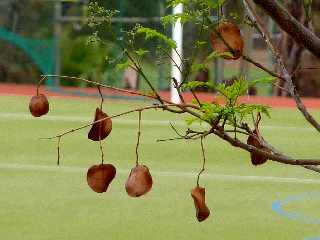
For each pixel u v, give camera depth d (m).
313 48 4.84
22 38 44.47
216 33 4.73
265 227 15.72
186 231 15.20
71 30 43.94
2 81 47.72
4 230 14.82
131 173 4.46
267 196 18.55
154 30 5.04
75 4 43.44
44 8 45.66
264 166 22.27
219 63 27.00
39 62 44.38
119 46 5.18
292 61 33.75
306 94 47.03
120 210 16.55
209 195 18.52
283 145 28.08
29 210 16.36
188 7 4.94
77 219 15.76
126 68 5.24
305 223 16.14
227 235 15.07
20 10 45.97
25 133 27.72
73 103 38.62
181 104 5.04
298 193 19.00
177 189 18.94
